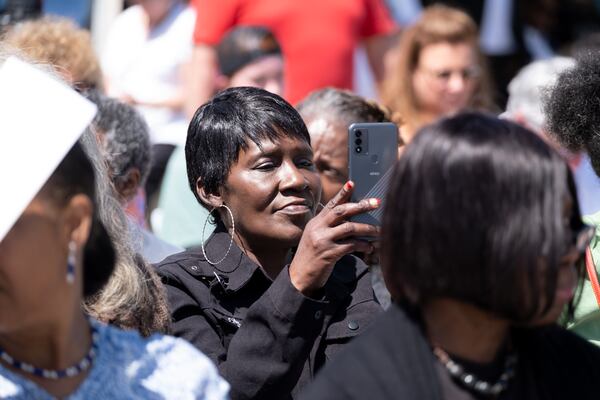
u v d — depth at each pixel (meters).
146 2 14.25
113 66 14.27
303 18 13.02
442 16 12.95
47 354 4.36
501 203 4.28
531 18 17.28
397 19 16.14
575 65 7.43
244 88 6.93
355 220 6.51
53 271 4.24
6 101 4.30
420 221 4.37
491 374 4.62
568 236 4.43
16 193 4.11
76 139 4.32
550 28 17.45
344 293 6.70
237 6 13.04
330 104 8.27
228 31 12.98
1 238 4.05
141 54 14.11
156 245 8.40
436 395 4.41
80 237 4.34
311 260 5.99
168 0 14.23
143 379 4.54
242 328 6.05
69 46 9.81
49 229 4.23
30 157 4.18
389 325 4.57
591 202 10.72
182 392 4.58
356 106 8.35
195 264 6.68
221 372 6.05
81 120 4.30
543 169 4.34
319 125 8.16
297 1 13.02
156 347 4.65
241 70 11.15
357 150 6.84
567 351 4.87
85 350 4.46
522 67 17.09
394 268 4.51
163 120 13.92
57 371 4.36
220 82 11.41
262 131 6.59
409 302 4.61
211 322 6.50
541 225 4.29
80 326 4.47
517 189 4.29
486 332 4.58
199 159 6.78
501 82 17.06
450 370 4.54
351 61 13.30
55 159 4.18
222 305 6.55
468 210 4.29
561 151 7.44
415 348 4.49
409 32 12.98
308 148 6.72
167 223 10.34
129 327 6.10
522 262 4.27
